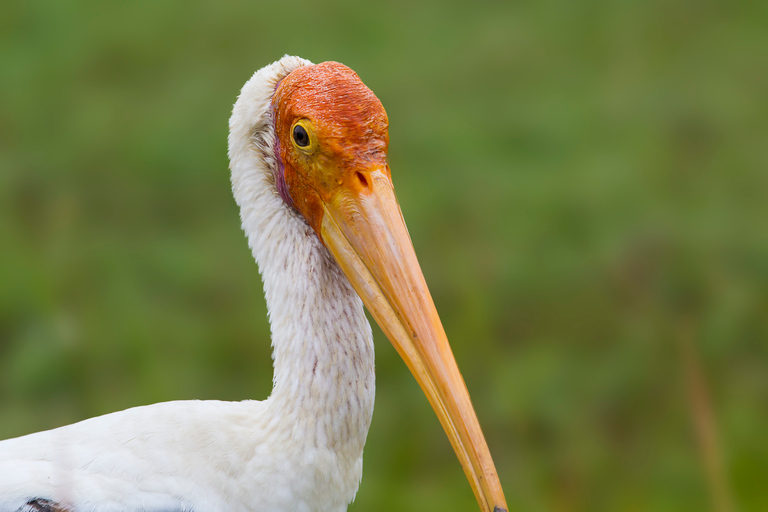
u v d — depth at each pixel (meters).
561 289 10.95
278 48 15.82
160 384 9.46
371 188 5.46
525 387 9.73
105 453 5.64
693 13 17.00
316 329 5.66
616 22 16.83
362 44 16.22
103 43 15.89
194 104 14.40
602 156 13.32
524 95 14.80
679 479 8.82
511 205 12.25
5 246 11.33
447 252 11.21
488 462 5.15
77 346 9.84
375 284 5.44
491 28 16.75
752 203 12.27
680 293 10.72
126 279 11.00
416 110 14.42
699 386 8.16
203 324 10.70
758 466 8.92
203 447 5.70
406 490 8.90
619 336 10.29
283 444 5.68
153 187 12.97
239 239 12.14
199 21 16.59
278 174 5.82
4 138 13.80
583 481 8.79
